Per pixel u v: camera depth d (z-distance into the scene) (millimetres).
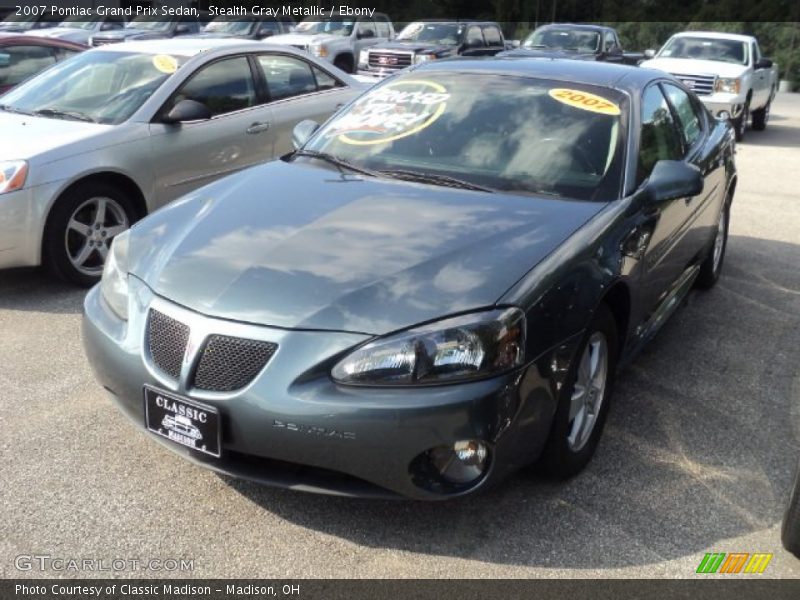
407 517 2984
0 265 5062
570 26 16562
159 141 5711
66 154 5188
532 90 4145
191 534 2859
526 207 3375
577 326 2965
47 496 3035
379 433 2576
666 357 4621
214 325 2732
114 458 3301
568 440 3127
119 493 3072
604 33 16297
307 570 2699
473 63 4543
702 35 14766
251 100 6480
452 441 2611
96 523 2898
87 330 3172
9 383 3941
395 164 3855
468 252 2977
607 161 3705
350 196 3484
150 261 3123
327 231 3141
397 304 2711
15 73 8359
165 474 3201
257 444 2688
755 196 9203
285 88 6812
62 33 18484
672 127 4605
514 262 2926
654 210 3738
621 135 3830
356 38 18156
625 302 3512
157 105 5793
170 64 6125
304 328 2674
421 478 2672
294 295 2764
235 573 2674
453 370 2619
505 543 2861
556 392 2904
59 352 4336
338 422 2582
